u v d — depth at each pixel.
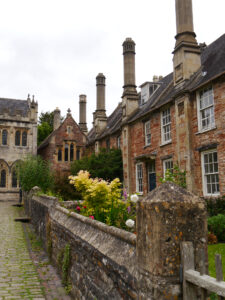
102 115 29.53
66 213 6.54
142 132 18.77
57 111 38.62
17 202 29.98
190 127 13.55
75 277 4.90
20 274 6.31
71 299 4.89
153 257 2.31
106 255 3.41
